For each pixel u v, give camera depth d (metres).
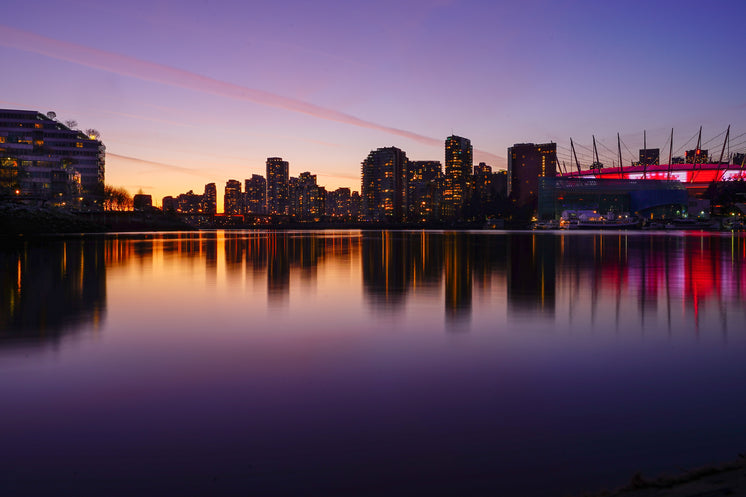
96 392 9.90
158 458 7.16
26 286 27.61
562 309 19.69
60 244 79.19
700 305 20.56
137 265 41.62
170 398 9.55
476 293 24.50
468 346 13.62
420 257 51.81
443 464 6.98
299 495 6.21
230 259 48.72
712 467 6.00
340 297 23.36
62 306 20.88
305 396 9.66
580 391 9.83
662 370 11.21
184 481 6.54
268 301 22.23
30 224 129.12
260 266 40.84
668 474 6.55
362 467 6.91
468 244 84.75
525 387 10.09
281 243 90.81
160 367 11.67
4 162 160.62
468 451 7.34
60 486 6.41
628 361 11.98
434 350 13.21
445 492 6.27
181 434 7.93
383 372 11.23
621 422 8.29
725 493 5.00
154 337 14.91
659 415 8.56
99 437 7.82
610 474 6.62
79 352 13.08
